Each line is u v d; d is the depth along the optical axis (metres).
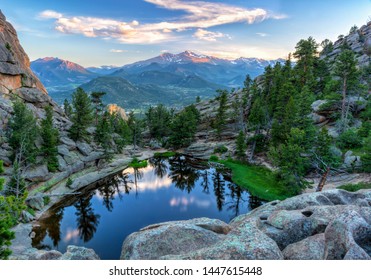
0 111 60.03
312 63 84.25
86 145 75.62
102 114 107.00
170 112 136.38
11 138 51.22
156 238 13.84
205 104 128.88
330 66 96.06
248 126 90.88
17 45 102.62
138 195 56.31
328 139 45.09
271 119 74.19
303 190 45.62
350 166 44.66
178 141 98.56
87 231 39.53
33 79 95.56
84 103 74.56
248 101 96.75
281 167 47.34
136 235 15.38
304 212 14.58
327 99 65.44
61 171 60.78
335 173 46.12
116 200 53.47
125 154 92.19
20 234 35.66
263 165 65.75
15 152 52.19
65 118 91.38
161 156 92.50
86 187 59.97
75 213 46.75
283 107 65.31
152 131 113.31
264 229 13.59
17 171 43.44
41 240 36.34
